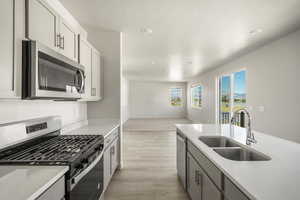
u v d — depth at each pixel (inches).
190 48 163.8
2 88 40.2
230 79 228.1
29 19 48.9
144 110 459.5
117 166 123.8
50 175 39.6
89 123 125.3
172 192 97.8
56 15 64.2
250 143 71.2
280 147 65.8
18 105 62.6
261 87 161.3
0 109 55.4
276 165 47.7
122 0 84.0
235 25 112.7
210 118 288.7
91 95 101.4
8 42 41.8
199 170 69.7
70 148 60.7
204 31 122.8
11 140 53.6
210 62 225.1
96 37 124.8
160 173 122.0
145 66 251.1
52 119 76.7
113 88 126.0
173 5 88.5
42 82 49.9
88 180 60.5
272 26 114.7
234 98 222.8
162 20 105.7
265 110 156.0
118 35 125.1
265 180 38.9
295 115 124.8
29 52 46.6
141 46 156.6
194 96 395.2
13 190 32.7
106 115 126.2
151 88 459.5
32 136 62.9
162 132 267.6
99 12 96.0
